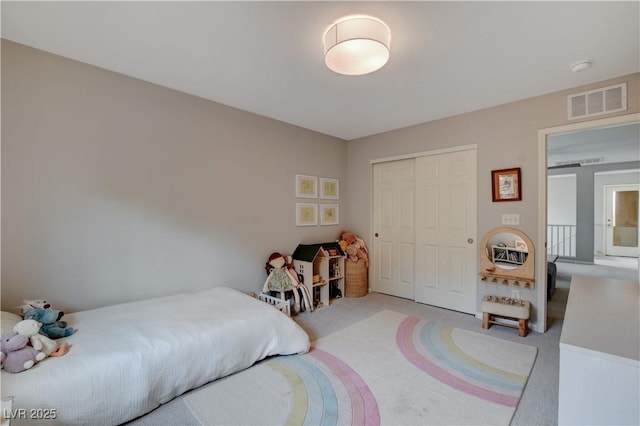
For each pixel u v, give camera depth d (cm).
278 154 363
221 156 309
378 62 192
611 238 776
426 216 373
